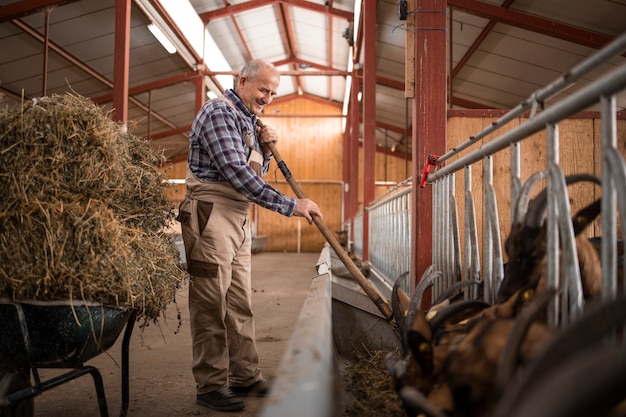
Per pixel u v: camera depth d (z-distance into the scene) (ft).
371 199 31.27
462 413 3.81
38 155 6.93
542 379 2.63
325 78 67.46
